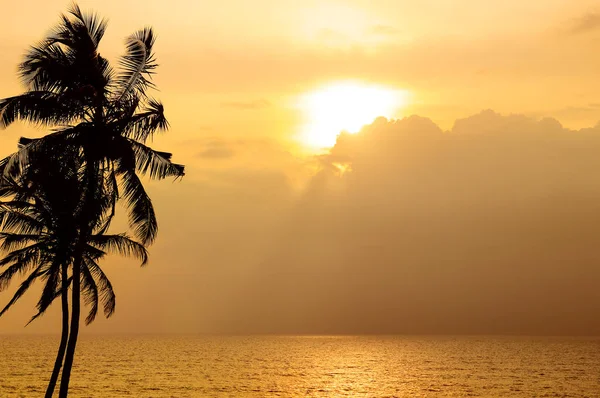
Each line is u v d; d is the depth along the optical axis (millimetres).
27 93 24750
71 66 25438
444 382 76250
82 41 25578
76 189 26688
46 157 24734
